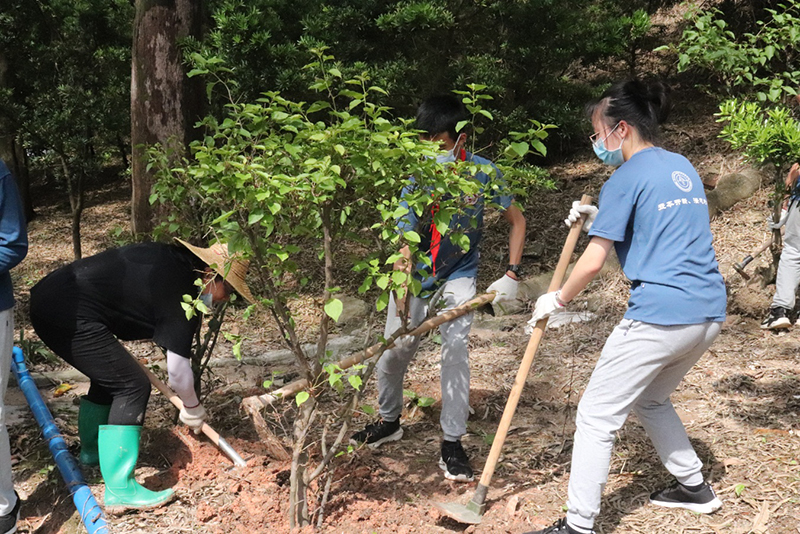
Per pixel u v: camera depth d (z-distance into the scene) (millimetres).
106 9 8836
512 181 3348
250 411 3184
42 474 3869
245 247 2783
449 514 3219
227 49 7113
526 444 4012
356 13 7465
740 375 4641
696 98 9828
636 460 3707
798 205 5250
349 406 3146
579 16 8305
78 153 8156
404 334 3188
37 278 9352
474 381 4934
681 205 2842
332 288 2881
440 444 4062
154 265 3383
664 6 10445
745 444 3754
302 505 3180
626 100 2953
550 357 5281
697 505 3213
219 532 3197
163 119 6629
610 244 2865
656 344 2822
